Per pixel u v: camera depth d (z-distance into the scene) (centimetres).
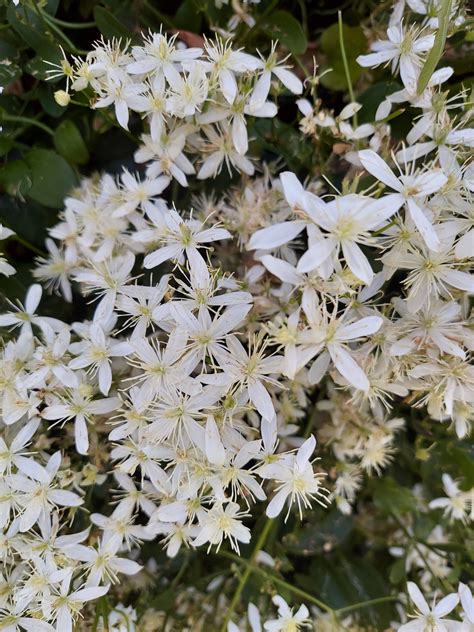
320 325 14
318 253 13
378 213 13
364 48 19
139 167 20
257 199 18
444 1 13
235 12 19
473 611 17
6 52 19
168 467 17
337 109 20
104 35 18
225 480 15
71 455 19
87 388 16
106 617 18
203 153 18
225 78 16
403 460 23
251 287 17
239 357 15
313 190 18
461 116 17
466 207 15
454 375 16
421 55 17
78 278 17
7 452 16
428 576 23
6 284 19
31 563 17
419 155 16
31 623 17
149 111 17
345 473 21
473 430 20
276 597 18
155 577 22
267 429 15
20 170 18
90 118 20
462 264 15
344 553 23
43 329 17
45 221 20
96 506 20
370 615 21
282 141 19
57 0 19
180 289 16
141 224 18
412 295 15
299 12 21
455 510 22
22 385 16
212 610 21
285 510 22
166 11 20
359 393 18
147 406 15
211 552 21
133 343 15
